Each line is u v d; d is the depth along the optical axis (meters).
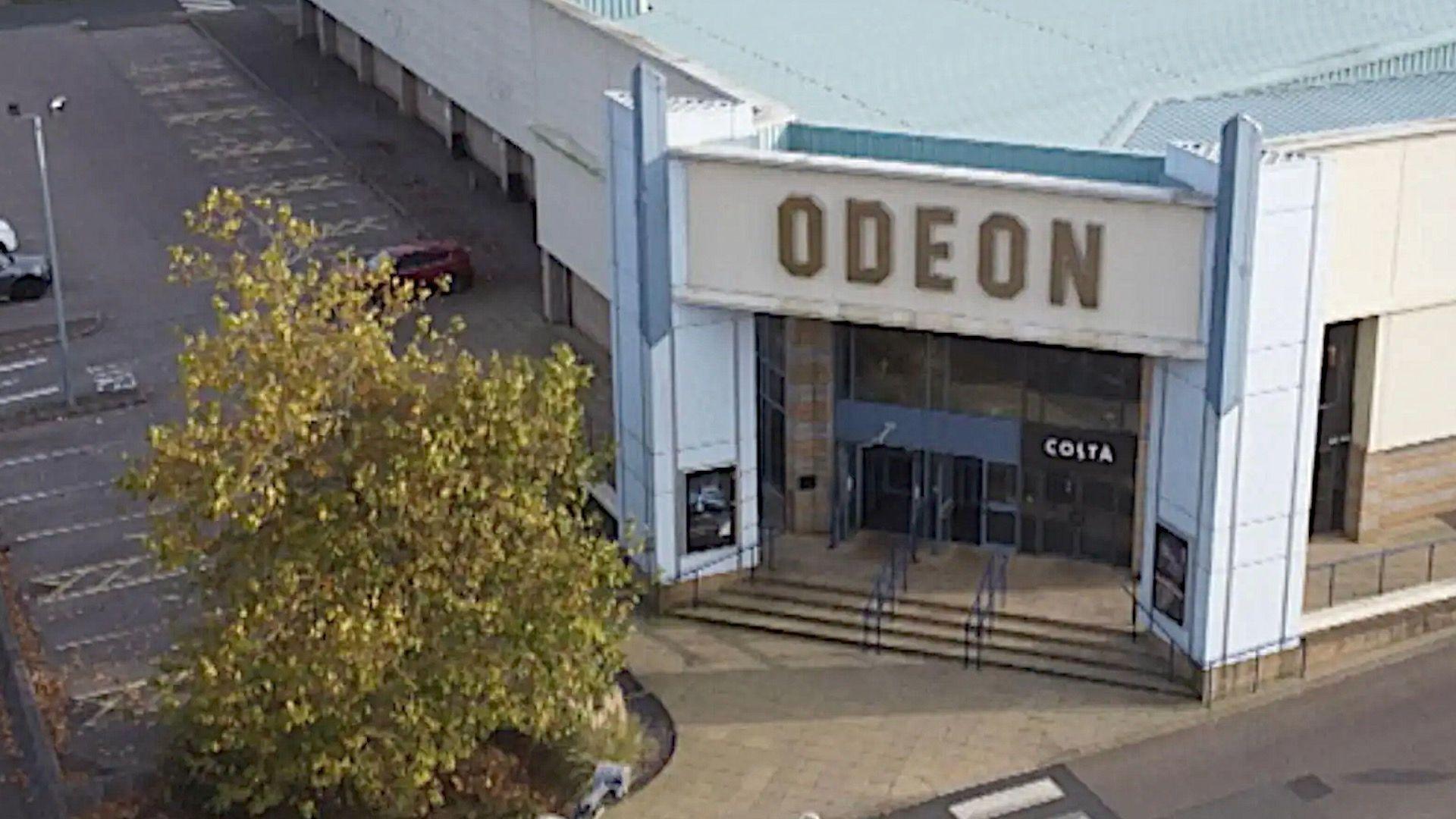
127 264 66.69
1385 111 44.88
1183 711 40.53
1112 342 39.97
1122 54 50.97
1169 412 40.44
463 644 33.97
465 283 63.38
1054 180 39.38
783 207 41.69
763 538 46.78
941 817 37.44
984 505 46.34
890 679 42.16
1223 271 38.12
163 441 32.78
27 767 40.03
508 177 71.31
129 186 74.44
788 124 43.44
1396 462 45.31
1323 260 38.59
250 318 33.19
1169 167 39.47
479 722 34.69
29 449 53.97
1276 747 39.28
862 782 38.66
